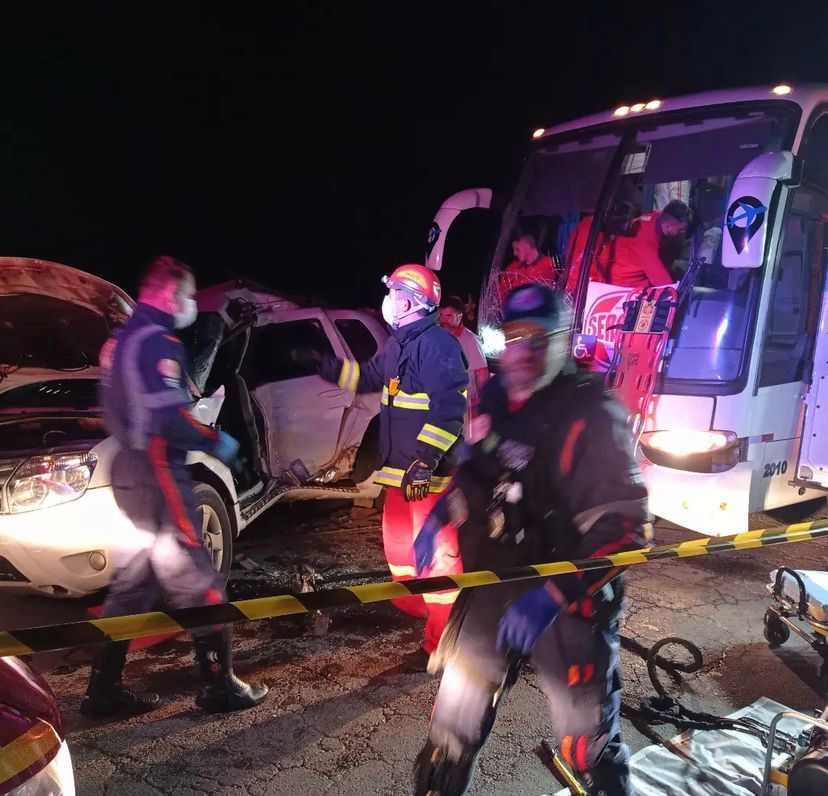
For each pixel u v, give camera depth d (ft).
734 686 12.92
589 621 7.89
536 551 8.05
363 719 11.60
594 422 7.61
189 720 11.46
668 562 18.76
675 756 10.59
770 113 19.57
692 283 19.22
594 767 8.20
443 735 7.88
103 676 11.34
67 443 14.05
